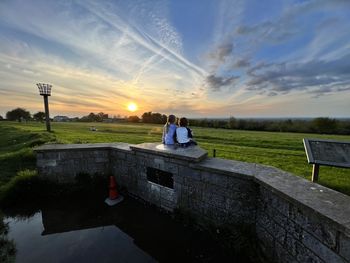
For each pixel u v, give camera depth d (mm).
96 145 7008
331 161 4258
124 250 3914
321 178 6051
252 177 3703
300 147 14086
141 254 3805
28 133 19797
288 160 8945
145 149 5621
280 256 3111
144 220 4973
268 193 3383
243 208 3906
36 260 3623
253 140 18828
